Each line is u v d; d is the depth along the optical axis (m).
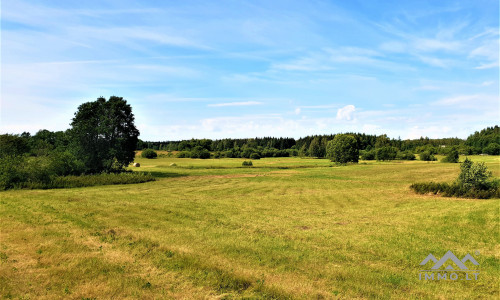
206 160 121.44
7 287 8.60
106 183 42.50
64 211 19.25
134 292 8.44
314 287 9.00
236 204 24.95
